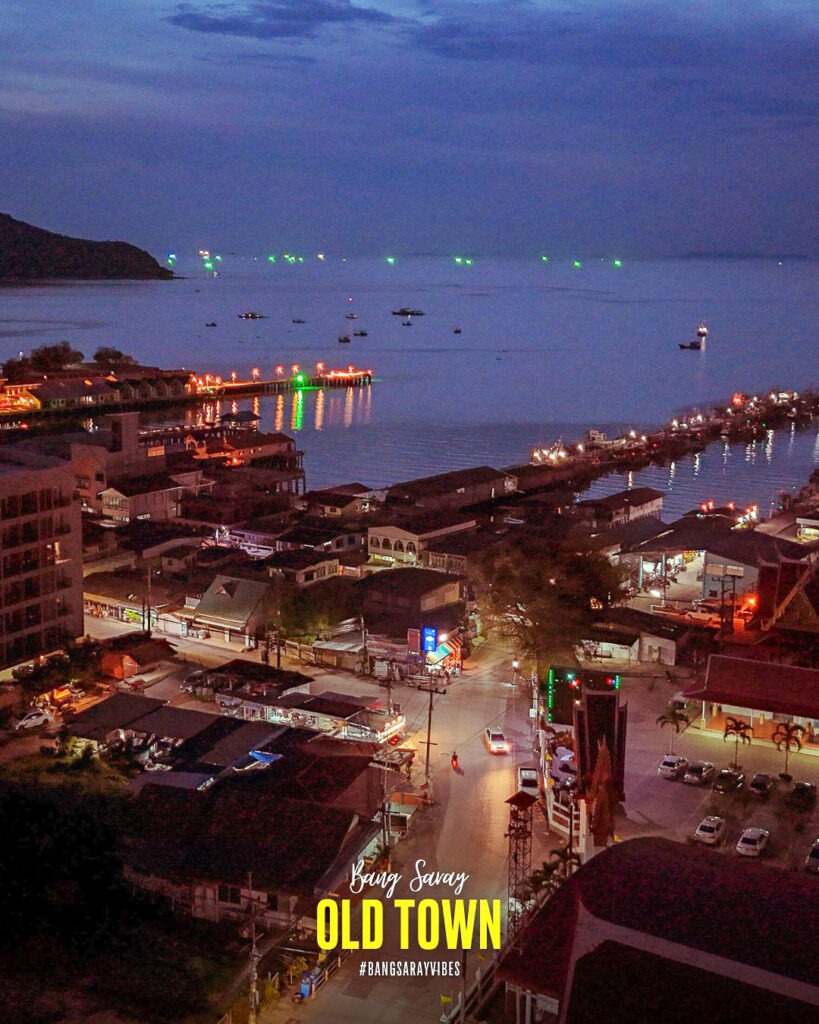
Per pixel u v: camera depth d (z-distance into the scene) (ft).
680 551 370.32
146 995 154.51
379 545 400.06
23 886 171.83
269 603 313.94
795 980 108.78
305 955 166.61
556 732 233.35
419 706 270.05
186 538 408.26
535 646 279.90
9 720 253.44
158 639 305.73
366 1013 153.48
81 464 457.27
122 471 469.57
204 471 525.34
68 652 280.51
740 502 576.61
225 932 173.58
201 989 157.38
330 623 310.45
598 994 115.65
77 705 266.16
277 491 520.42
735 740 245.45
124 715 246.27
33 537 281.74
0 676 274.16
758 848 195.21
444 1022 149.89
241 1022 151.02
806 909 121.39
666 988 112.88
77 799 196.34
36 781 208.95
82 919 169.99
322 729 247.70
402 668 289.74
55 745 240.94
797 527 453.58
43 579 285.02
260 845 184.55
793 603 300.81
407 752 234.38
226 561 380.17
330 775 210.38
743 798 216.95
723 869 132.16
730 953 113.29
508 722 260.21
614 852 137.49
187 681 276.82
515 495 530.27
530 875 182.19
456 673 294.87
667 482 634.84
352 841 189.67
